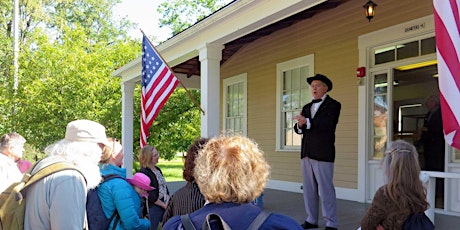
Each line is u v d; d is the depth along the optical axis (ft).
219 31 18.95
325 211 14.73
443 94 8.79
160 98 20.01
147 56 20.62
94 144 7.38
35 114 39.42
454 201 16.74
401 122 19.33
